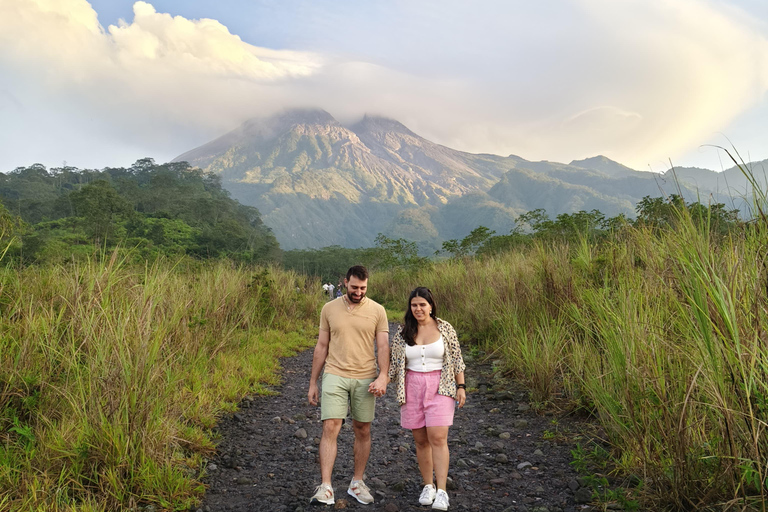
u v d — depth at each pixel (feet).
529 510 11.41
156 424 13.00
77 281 18.38
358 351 12.80
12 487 10.61
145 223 244.63
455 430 17.89
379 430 18.51
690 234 10.55
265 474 13.98
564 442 15.60
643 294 15.23
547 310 25.31
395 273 78.23
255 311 37.63
